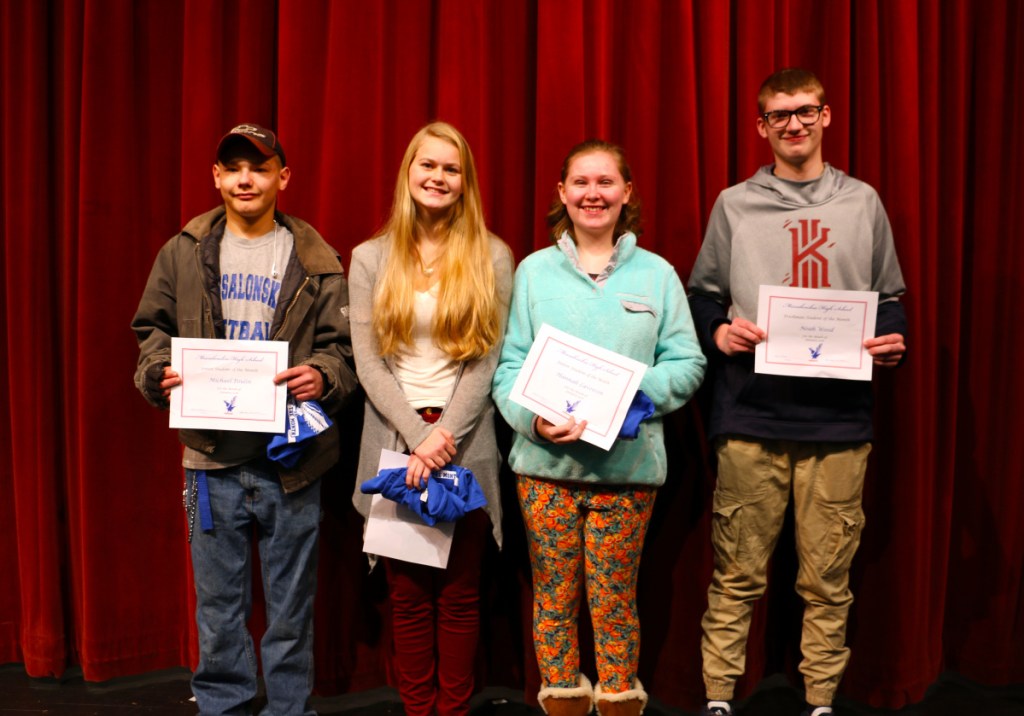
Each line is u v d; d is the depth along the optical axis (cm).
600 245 178
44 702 198
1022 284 210
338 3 195
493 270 175
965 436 216
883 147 204
